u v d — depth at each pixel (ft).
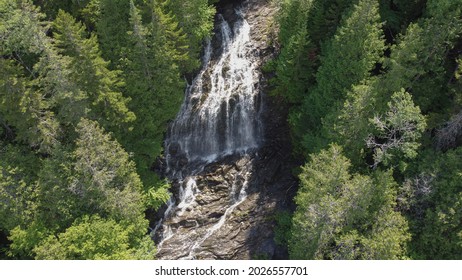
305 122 122.01
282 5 126.21
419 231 93.15
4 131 113.91
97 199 99.04
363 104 91.97
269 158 137.28
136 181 107.34
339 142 97.25
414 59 94.07
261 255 115.03
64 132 108.37
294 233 93.04
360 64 96.68
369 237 86.43
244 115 142.00
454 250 90.12
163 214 128.26
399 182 97.96
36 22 96.07
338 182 86.63
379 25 94.84
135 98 116.88
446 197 89.45
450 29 90.53
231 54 148.87
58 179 98.89
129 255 95.66
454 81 102.12
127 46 111.34
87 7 122.42
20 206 99.35
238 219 124.47
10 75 96.43
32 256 98.37
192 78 146.00
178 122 141.28
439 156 93.66
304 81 122.62
